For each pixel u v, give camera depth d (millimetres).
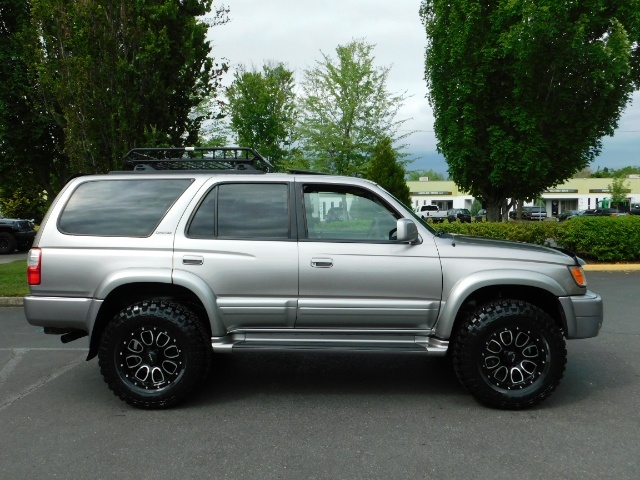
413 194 70188
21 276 11508
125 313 4281
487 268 4277
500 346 4230
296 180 4539
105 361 4277
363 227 4492
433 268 4285
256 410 4309
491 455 3438
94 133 10812
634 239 13273
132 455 3486
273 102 28828
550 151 17375
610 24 16719
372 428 3912
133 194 4535
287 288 4305
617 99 17312
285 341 4348
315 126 28328
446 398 4566
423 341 4363
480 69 17109
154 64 10883
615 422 3994
